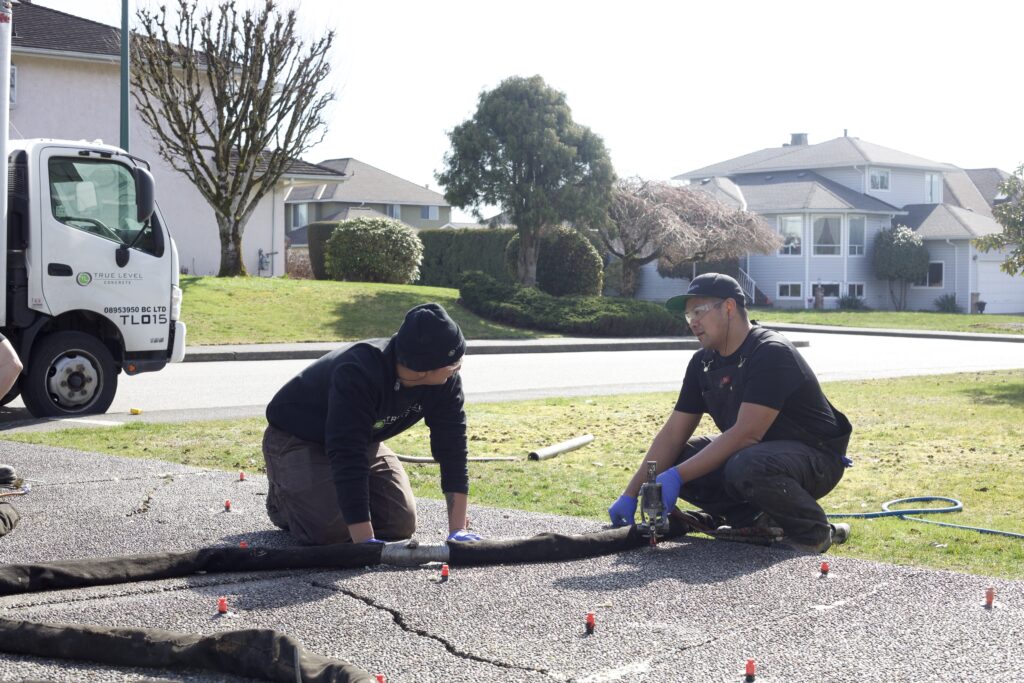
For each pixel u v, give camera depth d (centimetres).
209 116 2855
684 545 455
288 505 441
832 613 351
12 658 311
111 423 933
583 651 313
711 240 3644
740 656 308
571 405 1155
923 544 543
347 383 410
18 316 957
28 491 524
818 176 5141
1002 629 334
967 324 3466
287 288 2448
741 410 441
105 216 1008
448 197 3069
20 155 961
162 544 450
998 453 844
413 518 461
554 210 2994
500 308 2581
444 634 328
